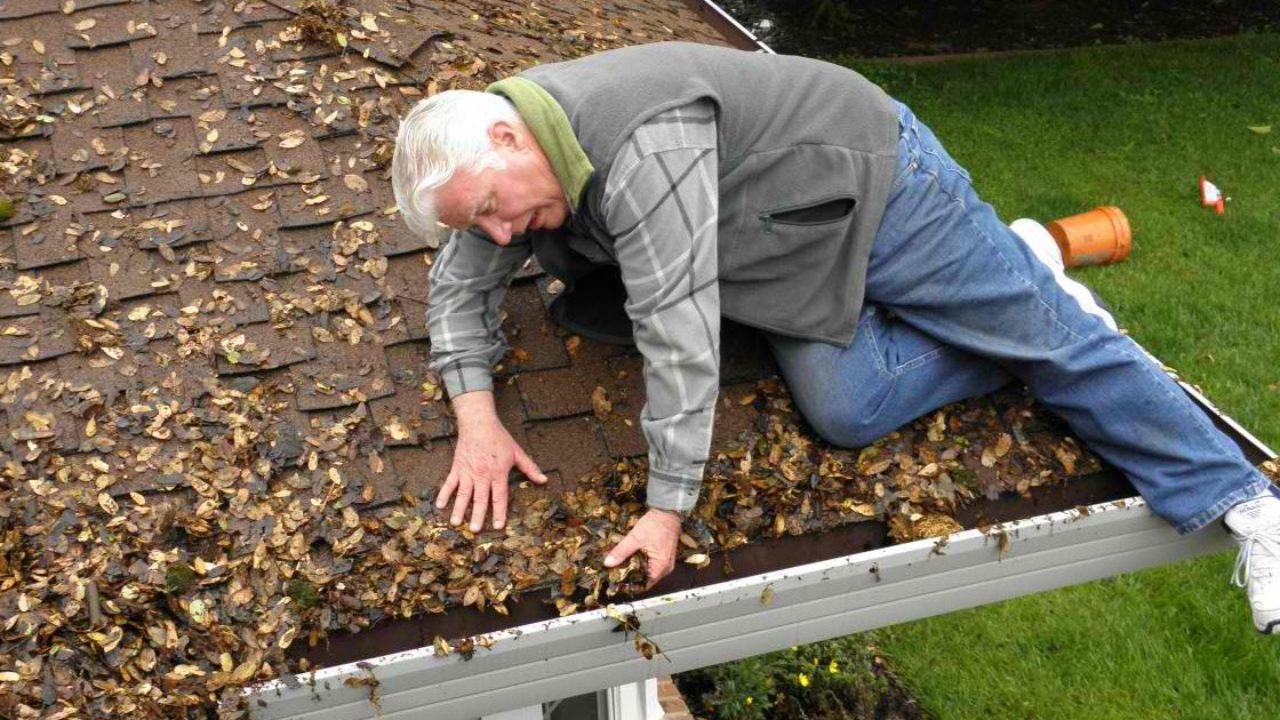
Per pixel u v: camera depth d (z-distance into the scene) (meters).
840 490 2.72
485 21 3.78
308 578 2.46
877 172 2.52
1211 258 7.47
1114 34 10.70
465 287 2.67
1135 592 5.53
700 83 2.32
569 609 2.48
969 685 5.23
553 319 2.94
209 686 2.33
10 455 2.57
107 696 2.29
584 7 4.31
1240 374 6.52
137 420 2.65
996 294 2.63
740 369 2.90
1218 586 5.52
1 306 2.80
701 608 2.55
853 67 10.00
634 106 2.25
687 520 2.62
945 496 2.73
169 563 2.45
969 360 2.80
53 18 3.39
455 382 2.68
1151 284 7.23
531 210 2.29
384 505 2.59
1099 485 2.84
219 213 3.04
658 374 2.29
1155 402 2.68
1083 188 8.18
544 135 2.22
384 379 2.79
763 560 2.63
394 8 3.57
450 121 2.20
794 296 2.62
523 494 2.64
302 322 2.87
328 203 3.08
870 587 2.69
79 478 2.54
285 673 2.37
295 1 3.50
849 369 2.69
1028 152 8.64
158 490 2.55
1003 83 9.61
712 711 5.22
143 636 2.37
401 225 3.07
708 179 2.26
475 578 2.49
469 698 2.51
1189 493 2.70
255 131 3.19
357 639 2.44
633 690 4.50
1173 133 8.90
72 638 2.35
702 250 2.24
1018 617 5.50
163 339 2.79
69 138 3.13
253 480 2.58
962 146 8.71
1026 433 2.88
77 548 2.46
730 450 2.75
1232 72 9.79
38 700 2.27
